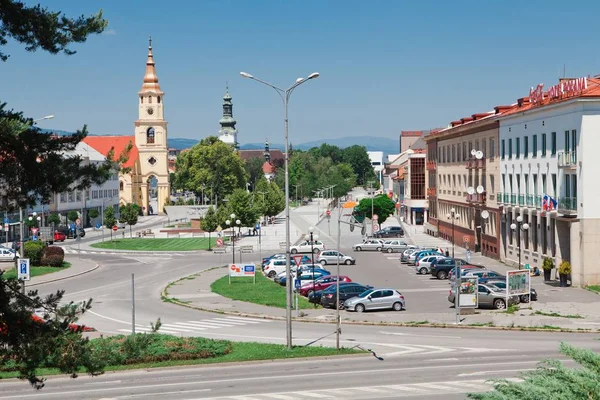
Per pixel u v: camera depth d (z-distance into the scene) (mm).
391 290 48812
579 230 54812
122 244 102188
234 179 161000
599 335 39281
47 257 74812
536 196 63438
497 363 32375
